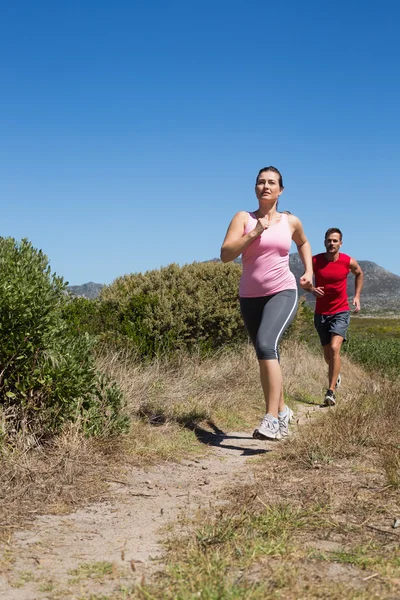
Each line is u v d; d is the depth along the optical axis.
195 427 6.51
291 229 6.01
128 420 5.33
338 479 4.35
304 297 13.66
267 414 5.70
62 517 3.64
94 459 4.70
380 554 2.93
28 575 2.75
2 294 4.63
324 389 10.28
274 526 3.27
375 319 47.19
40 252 5.22
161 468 4.91
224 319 10.42
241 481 4.54
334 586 2.52
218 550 2.92
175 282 10.53
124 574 2.76
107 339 8.87
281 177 5.91
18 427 4.75
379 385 8.97
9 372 4.75
